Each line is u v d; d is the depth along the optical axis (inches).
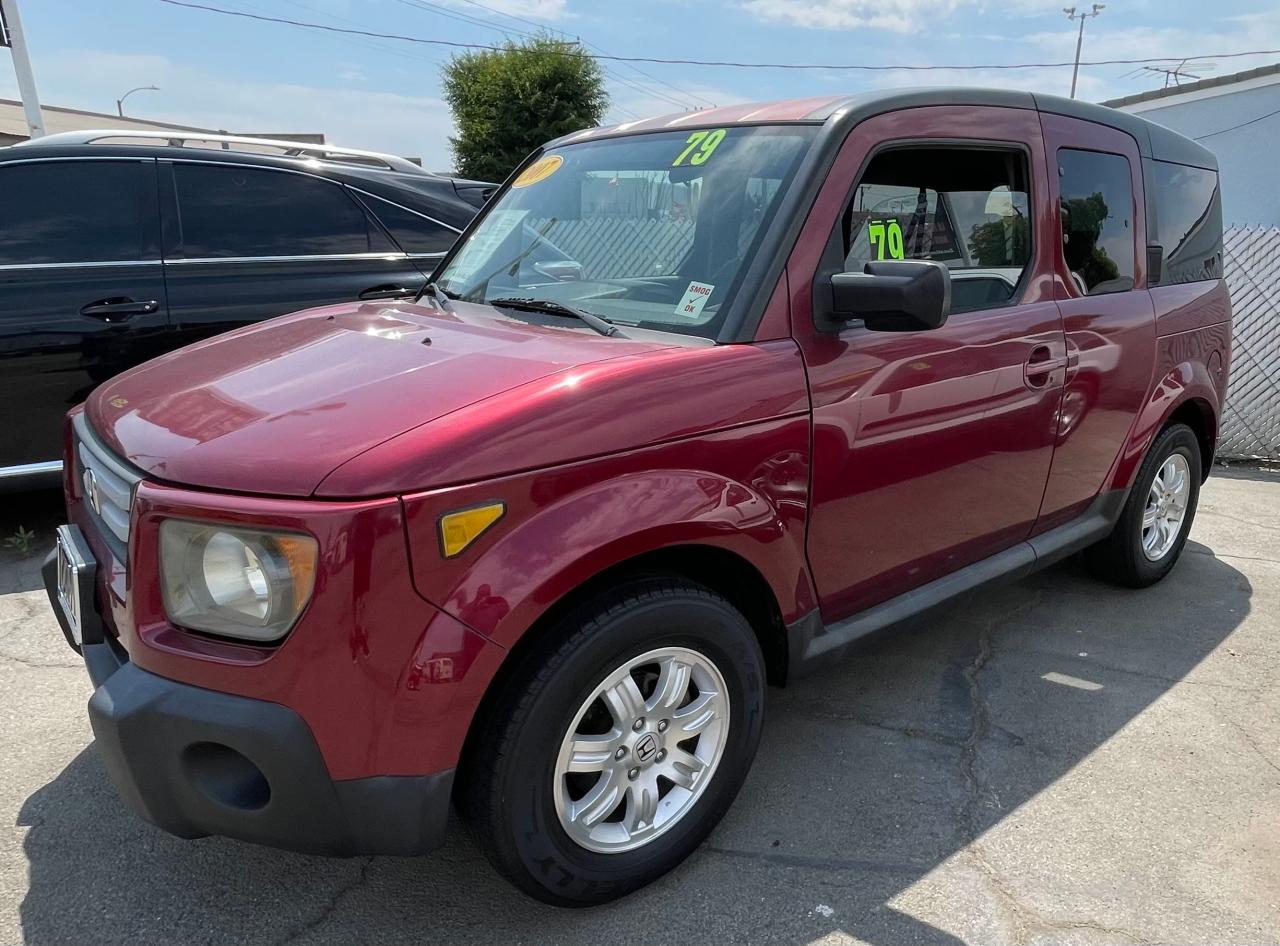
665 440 81.7
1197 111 856.3
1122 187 139.2
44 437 169.2
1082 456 134.2
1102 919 86.6
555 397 77.0
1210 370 160.7
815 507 95.9
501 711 76.0
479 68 1318.9
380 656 68.6
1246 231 270.2
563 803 80.7
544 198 124.3
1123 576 160.1
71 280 168.7
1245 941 84.1
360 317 111.1
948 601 117.0
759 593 95.6
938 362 105.3
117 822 97.7
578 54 1291.8
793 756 112.4
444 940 83.0
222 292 182.9
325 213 197.9
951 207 112.3
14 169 168.4
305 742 68.9
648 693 87.2
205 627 70.6
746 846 96.0
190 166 184.2
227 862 92.3
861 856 94.7
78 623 83.8
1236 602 162.1
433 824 73.3
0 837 94.9
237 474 70.6
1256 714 124.2
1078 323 126.8
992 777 109.0
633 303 100.5
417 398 77.7
